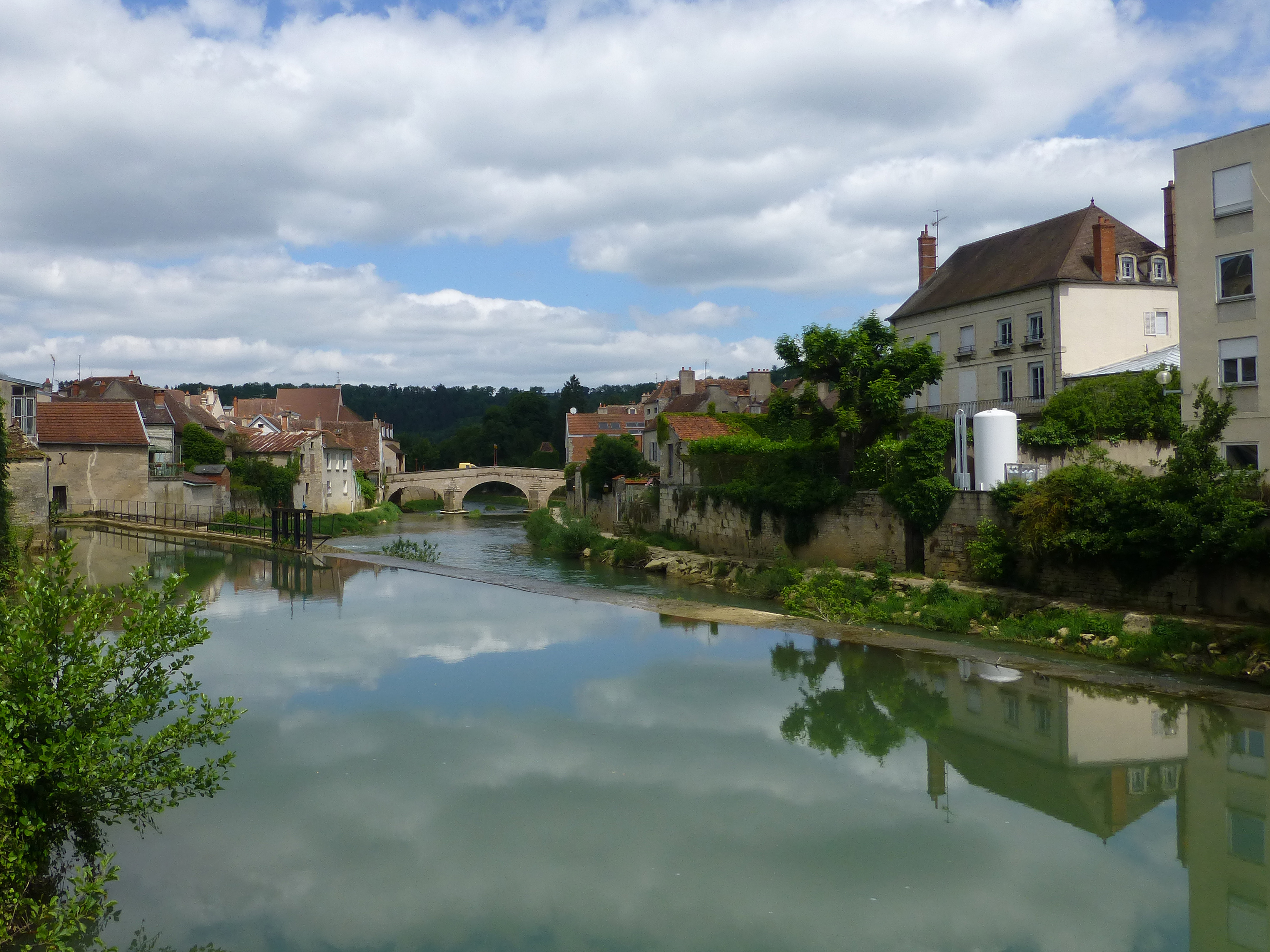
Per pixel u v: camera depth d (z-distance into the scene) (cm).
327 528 5716
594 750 1433
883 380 3123
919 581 2727
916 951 894
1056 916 962
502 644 2127
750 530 3678
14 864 784
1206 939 916
